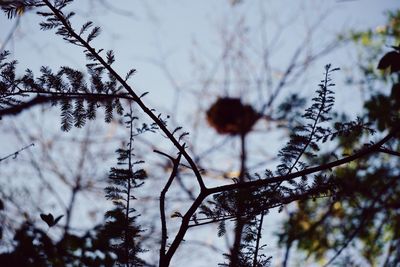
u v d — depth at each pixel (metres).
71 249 1.40
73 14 1.16
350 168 1.85
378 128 1.60
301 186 1.21
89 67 1.17
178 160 1.21
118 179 1.22
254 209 1.20
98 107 1.19
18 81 1.16
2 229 1.41
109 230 1.22
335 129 1.22
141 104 1.19
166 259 1.19
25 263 1.35
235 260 1.21
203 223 1.21
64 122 1.19
